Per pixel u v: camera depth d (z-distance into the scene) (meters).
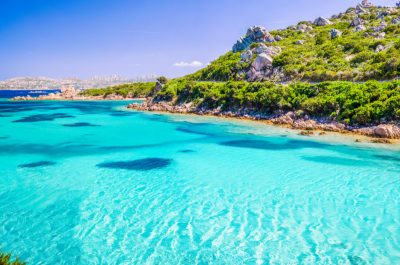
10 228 15.65
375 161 27.92
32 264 12.80
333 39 82.69
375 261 13.05
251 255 13.58
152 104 82.19
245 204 18.80
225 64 90.56
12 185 21.80
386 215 17.19
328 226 16.02
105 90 150.12
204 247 14.19
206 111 66.19
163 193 20.58
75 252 13.70
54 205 18.48
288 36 102.25
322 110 46.75
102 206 18.42
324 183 22.38
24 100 134.38
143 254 13.62
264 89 58.81
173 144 36.22
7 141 37.91
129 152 32.25
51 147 34.50
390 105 39.59
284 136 40.16
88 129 48.06
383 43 65.69
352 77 56.59
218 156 30.44
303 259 13.27
